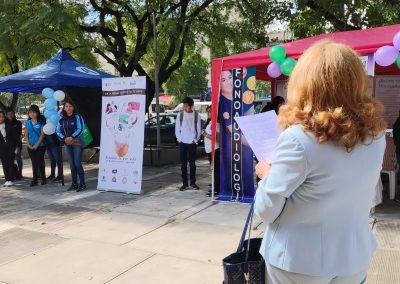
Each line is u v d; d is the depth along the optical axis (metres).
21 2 11.57
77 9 13.52
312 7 11.76
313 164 1.63
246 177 7.25
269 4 12.52
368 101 1.71
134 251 5.04
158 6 12.44
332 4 11.14
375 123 1.69
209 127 7.98
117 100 8.29
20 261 4.82
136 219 6.40
